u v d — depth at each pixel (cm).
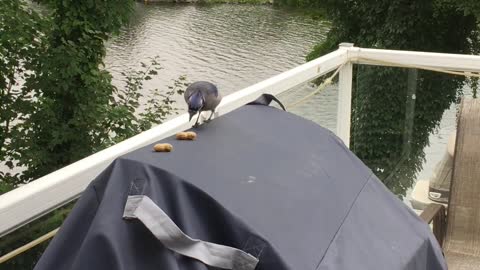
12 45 1088
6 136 1109
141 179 130
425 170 363
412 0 1736
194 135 161
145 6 3419
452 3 1698
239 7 3500
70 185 178
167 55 2220
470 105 307
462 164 295
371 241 150
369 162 388
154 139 212
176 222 124
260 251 123
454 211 291
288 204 140
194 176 135
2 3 1082
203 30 2814
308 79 319
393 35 1780
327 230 141
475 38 1788
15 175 1101
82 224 131
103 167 191
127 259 114
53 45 1116
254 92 267
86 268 115
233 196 134
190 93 170
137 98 1204
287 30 2852
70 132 1104
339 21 1936
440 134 373
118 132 1130
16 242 162
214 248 121
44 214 170
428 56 354
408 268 154
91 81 1116
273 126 179
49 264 126
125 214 120
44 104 1104
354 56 367
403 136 378
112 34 1142
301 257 127
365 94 380
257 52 2434
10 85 1106
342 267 134
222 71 2109
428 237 171
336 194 156
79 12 1103
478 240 285
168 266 114
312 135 179
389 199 175
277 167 154
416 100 377
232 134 167
